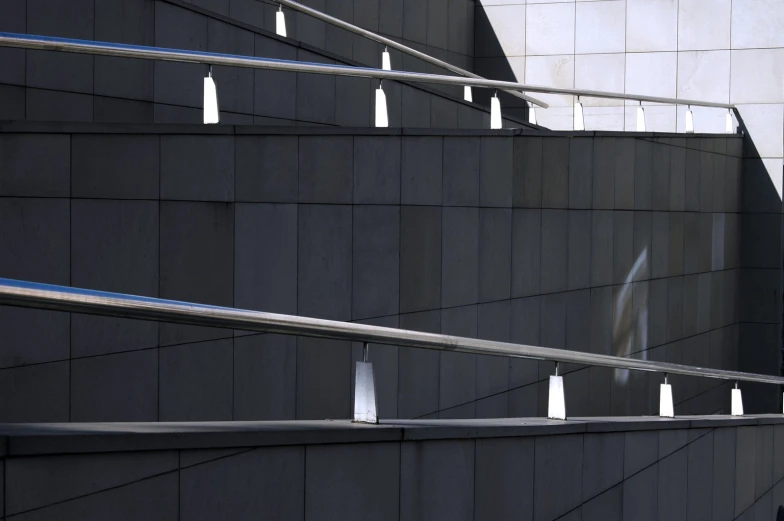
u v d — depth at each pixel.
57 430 4.69
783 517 13.61
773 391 22.45
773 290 22.53
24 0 9.96
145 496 4.88
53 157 8.00
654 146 17.09
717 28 23.08
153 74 11.46
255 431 5.41
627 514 9.20
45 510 4.46
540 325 13.69
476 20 24.58
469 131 12.08
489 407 12.70
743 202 22.66
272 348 9.69
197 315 5.04
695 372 10.84
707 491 10.93
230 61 9.62
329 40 18.11
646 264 16.89
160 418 8.65
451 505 6.83
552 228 13.90
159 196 8.69
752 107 22.77
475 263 12.29
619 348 15.97
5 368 7.57
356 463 6.06
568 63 24.06
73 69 10.48
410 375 11.36
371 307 10.78
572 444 8.25
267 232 9.62
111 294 4.68
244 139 9.37
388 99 15.67
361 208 10.63
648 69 23.58
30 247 7.86
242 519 5.36
